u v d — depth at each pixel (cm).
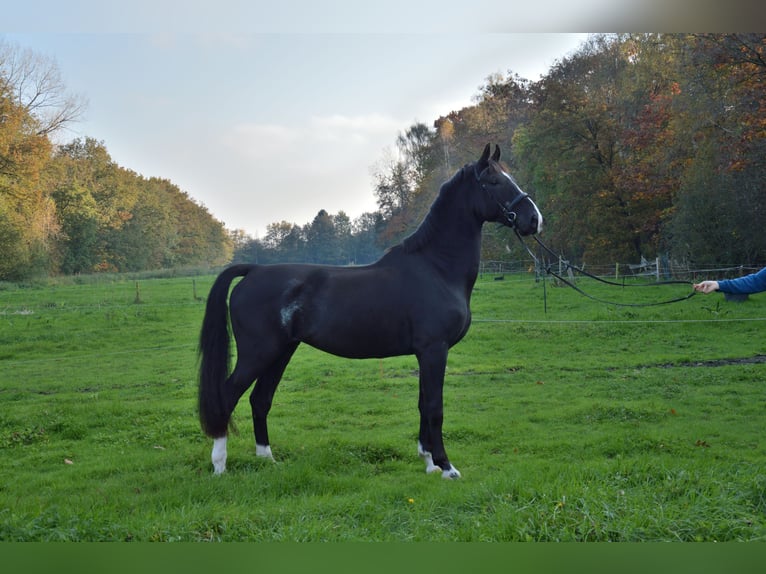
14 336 1691
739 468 511
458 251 584
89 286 3225
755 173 2138
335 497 472
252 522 411
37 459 620
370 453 610
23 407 877
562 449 616
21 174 3203
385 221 6444
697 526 390
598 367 1128
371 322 561
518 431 699
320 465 562
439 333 561
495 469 565
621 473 498
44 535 387
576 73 3222
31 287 3128
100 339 1670
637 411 758
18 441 687
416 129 5825
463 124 4838
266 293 570
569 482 461
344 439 648
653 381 968
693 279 2323
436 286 570
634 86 3094
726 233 2273
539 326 1593
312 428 741
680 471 488
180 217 7312
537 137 3117
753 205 2136
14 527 390
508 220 575
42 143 3184
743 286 445
